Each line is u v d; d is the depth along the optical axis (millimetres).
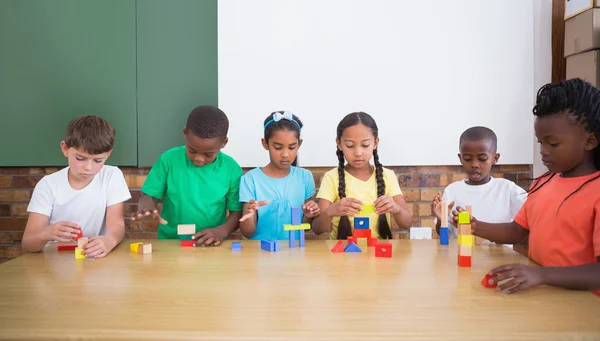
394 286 943
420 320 749
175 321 745
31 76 2479
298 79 2486
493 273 940
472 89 2529
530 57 2533
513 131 2541
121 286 949
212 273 1056
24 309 807
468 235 1117
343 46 2484
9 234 2521
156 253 1293
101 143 1357
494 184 1893
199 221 1829
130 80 2486
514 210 1864
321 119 2498
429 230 1674
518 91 2543
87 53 2477
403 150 2521
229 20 2463
